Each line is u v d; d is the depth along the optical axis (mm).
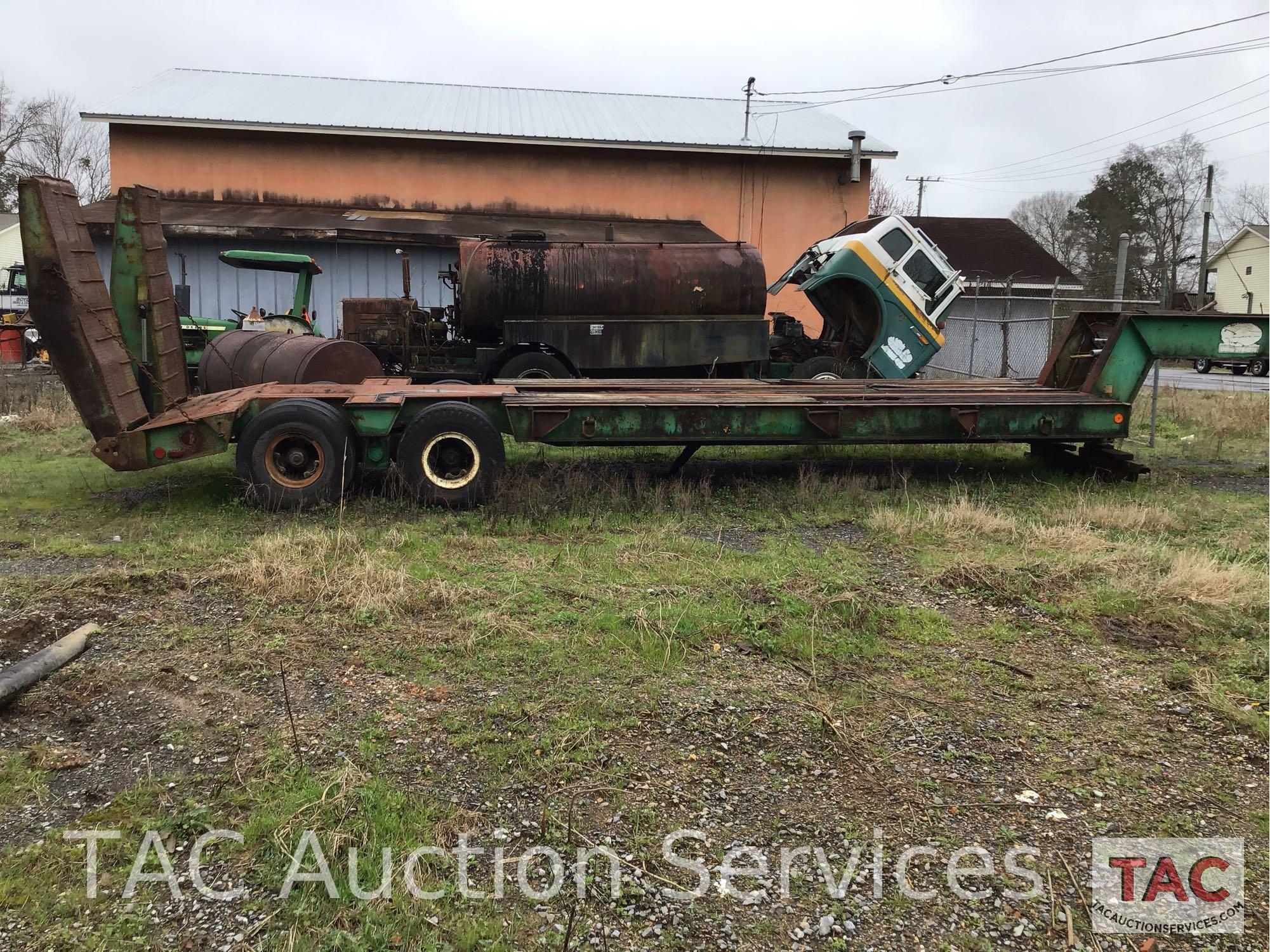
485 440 8250
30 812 3420
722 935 2855
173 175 23016
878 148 24609
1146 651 5098
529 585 5988
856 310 16141
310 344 10555
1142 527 7816
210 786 3590
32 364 24516
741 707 4297
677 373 14383
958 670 4809
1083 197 64875
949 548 7090
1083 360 11102
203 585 5926
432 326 14336
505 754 3824
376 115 24359
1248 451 12359
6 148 54000
